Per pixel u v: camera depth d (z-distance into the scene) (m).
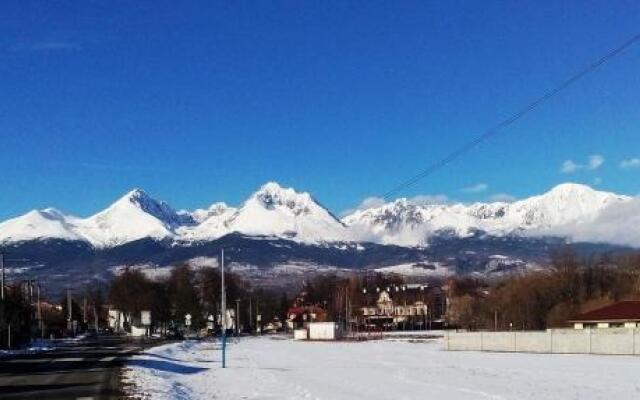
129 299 138.12
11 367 50.06
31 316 107.38
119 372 44.34
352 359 67.06
